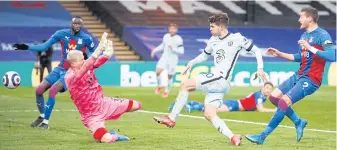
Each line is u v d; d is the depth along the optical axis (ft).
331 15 215.10
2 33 186.29
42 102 76.95
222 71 60.49
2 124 79.61
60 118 88.02
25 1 198.29
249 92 141.59
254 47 60.95
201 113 98.63
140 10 204.03
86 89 61.82
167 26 198.08
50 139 66.23
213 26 60.75
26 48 74.95
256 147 60.90
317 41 63.00
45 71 151.43
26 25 191.52
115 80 153.58
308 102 121.39
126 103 63.72
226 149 59.41
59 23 195.00
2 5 195.93
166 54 131.64
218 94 60.85
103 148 59.72
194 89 60.34
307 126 84.38
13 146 61.62
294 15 214.07
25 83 148.97
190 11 207.92
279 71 159.02
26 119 86.07
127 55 182.39
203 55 63.21
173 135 69.97
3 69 147.33
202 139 66.59
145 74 155.12
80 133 71.15
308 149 60.70
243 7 211.20
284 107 62.75
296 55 64.95
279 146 62.08
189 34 195.42
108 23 193.36
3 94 128.77
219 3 211.82
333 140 67.51
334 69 161.68
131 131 73.82
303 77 63.82
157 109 106.32
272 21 211.61
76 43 76.95
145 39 190.08
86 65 60.29
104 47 60.80
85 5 202.08
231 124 85.40
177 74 156.04
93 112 62.80
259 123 86.99
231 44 60.64
